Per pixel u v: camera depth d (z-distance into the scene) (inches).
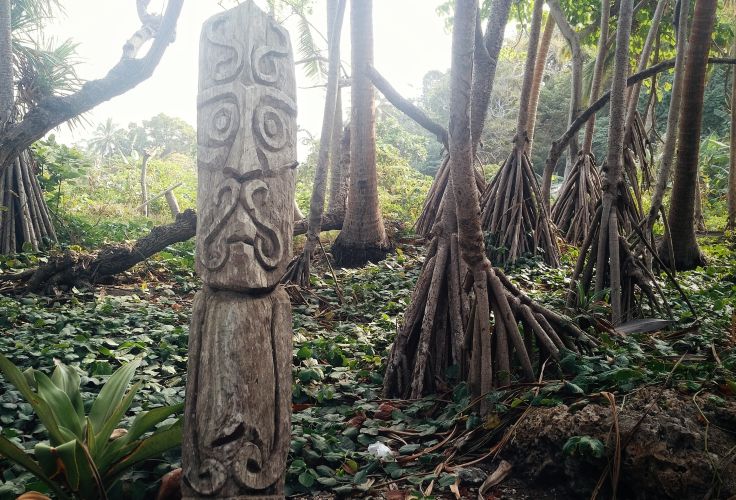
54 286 284.2
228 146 111.4
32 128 242.1
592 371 153.7
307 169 689.0
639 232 229.0
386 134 875.4
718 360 152.7
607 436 126.1
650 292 224.7
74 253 300.4
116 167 770.8
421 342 179.9
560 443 133.0
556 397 148.3
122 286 307.0
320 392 173.6
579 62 457.4
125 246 309.3
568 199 439.2
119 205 575.8
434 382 180.4
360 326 242.5
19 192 361.7
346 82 416.8
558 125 1074.7
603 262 227.6
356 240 373.7
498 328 164.2
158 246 318.7
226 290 110.5
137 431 118.1
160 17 257.8
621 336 189.5
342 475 138.6
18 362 181.6
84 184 653.9
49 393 117.0
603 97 328.2
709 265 361.7
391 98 207.3
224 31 115.3
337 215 405.1
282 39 117.3
